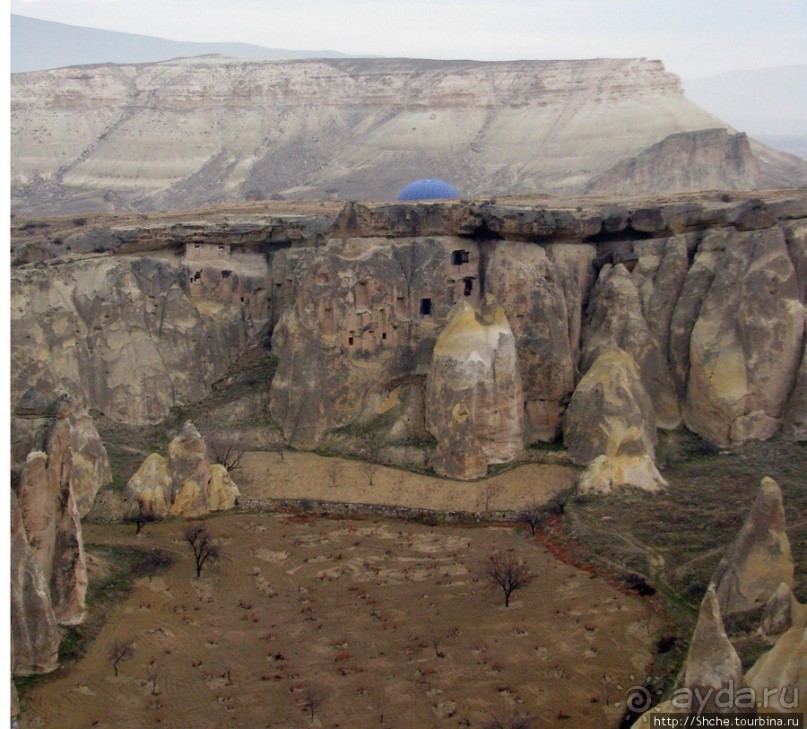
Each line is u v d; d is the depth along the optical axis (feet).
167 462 242.99
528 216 273.75
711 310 264.93
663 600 189.26
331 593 198.08
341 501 244.42
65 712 155.33
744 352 257.75
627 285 272.31
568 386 267.39
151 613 187.73
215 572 206.80
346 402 275.18
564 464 253.24
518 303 272.10
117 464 253.85
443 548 218.79
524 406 266.57
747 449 252.62
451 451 249.75
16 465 174.60
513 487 244.83
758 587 170.50
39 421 180.86
